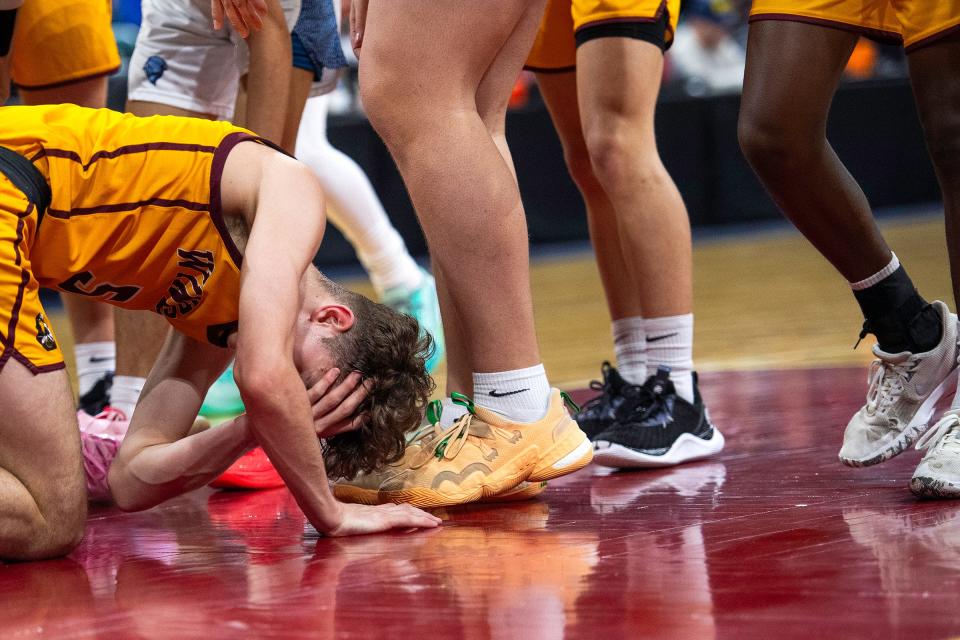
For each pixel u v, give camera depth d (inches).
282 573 127.4
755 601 106.8
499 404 161.6
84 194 142.0
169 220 144.4
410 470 160.1
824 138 165.5
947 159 156.3
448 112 152.4
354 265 719.7
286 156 148.9
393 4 150.6
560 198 740.7
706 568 119.8
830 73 162.6
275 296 134.4
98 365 229.9
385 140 156.5
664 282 199.9
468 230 153.9
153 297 152.2
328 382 143.1
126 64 558.6
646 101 199.6
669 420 197.2
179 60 224.7
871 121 797.2
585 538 138.6
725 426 231.9
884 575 113.6
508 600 111.2
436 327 334.0
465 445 161.5
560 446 163.5
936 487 148.1
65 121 145.0
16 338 136.3
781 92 161.2
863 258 167.9
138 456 151.3
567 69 216.4
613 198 201.9
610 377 206.2
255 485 195.2
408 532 148.3
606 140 199.0
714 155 780.0
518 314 159.0
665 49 206.8
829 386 277.0
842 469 180.1
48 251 142.7
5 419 136.5
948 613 100.7
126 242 145.2
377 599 113.8
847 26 160.9
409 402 147.3
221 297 148.2
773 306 467.5
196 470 147.3
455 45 150.9
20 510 137.3
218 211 144.0
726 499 161.0
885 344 169.9
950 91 154.6
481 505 166.9
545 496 173.3
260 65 208.1
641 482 182.4
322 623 106.3
